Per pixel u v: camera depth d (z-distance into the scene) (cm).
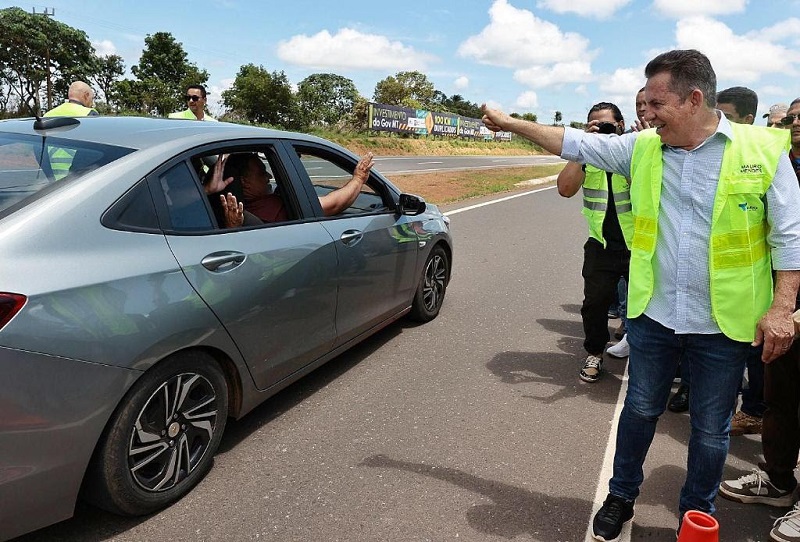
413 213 457
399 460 313
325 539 251
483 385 412
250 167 342
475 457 320
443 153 4988
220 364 294
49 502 221
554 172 3219
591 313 420
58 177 249
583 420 370
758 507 294
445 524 264
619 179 335
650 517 279
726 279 226
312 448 321
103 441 233
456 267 764
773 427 284
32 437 210
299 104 4688
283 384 340
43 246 220
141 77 4966
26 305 206
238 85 4409
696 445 246
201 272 269
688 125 221
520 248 912
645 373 251
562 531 265
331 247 360
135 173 260
